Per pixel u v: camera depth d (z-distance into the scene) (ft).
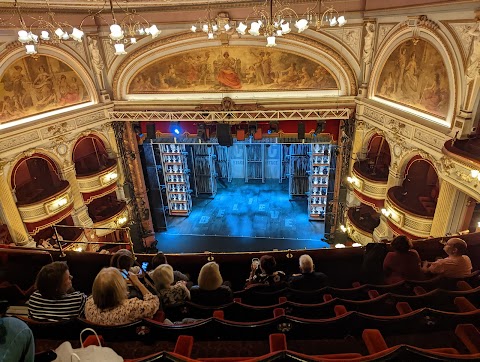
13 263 22.63
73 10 45.37
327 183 66.49
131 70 53.52
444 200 35.19
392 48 41.16
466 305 14.34
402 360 9.15
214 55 51.37
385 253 20.89
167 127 59.47
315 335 12.76
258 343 12.80
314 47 47.83
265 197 81.00
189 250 65.82
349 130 53.47
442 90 34.09
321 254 24.20
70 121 50.65
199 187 81.92
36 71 45.50
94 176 55.06
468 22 29.01
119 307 12.35
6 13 38.52
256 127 56.90
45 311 12.80
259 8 45.62
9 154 43.45
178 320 15.71
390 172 45.06
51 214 48.29
